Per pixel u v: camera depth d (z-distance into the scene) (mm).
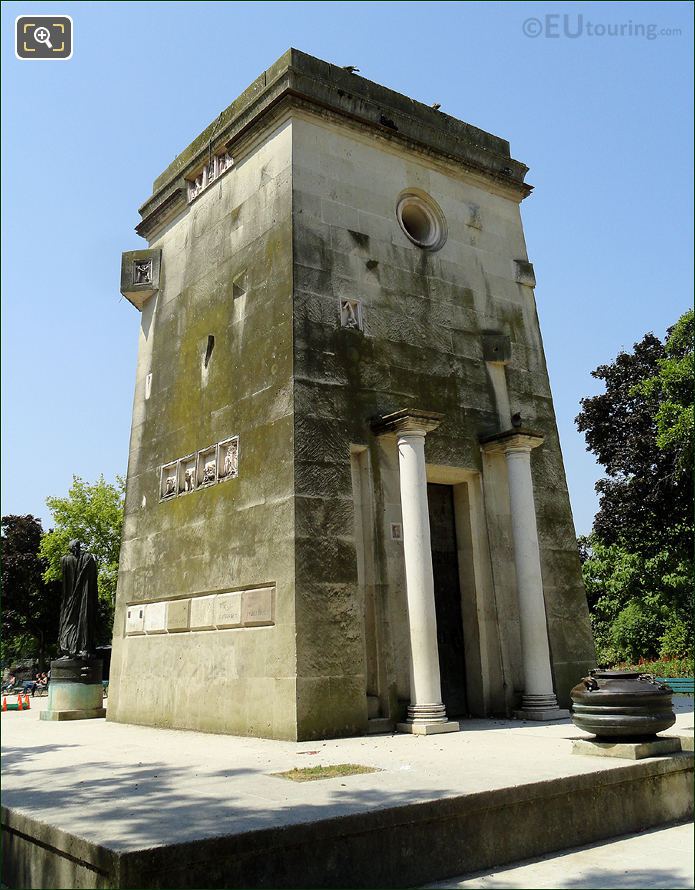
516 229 20734
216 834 6605
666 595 41500
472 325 18672
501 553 17188
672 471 34844
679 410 32125
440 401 17297
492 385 18531
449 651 16500
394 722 14234
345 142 17500
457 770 9500
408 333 17234
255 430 15891
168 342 20297
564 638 17531
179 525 18125
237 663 15055
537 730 13656
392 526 15469
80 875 6598
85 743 14172
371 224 17375
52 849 7098
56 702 21328
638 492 36406
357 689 13992
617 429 38062
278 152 16922
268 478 15180
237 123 18422
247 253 17375
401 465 15188
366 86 18484
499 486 17672
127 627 19656
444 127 19906
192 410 18500
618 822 9258
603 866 7848
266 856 6730
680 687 22906
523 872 7746
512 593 17062
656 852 8375
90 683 21641
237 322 17234
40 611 59500
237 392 16781
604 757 10258
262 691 14141
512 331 19531
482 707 16062
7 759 12109
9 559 57781
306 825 6984
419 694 14109
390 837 7441
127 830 6832
